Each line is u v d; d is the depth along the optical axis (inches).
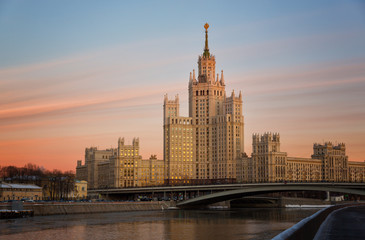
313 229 2566.4
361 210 7357.3
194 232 5438.0
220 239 4783.5
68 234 5044.3
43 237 4761.3
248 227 6087.6
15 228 5531.5
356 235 2935.5
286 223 6742.1
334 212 6397.6
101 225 6122.1
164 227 6008.9
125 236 4987.7
